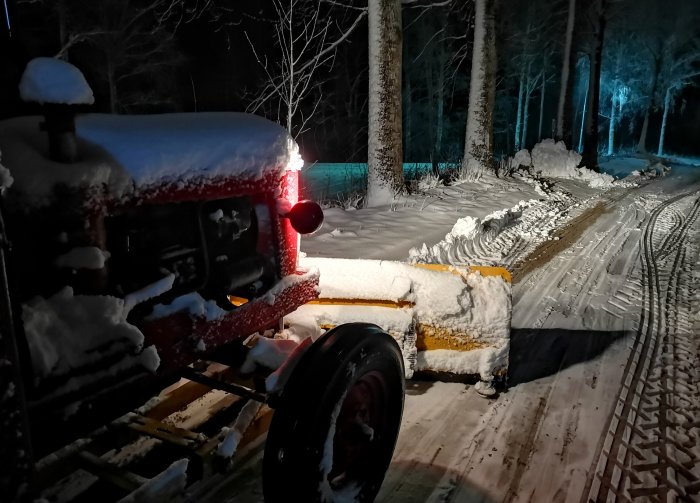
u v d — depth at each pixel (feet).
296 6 35.78
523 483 10.36
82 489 8.91
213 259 8.75
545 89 147.33
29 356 5.45
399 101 43.29
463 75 117.39
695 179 79.82
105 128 7.27
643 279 25.93
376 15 41.24
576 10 82.12
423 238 30.73
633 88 157.89
